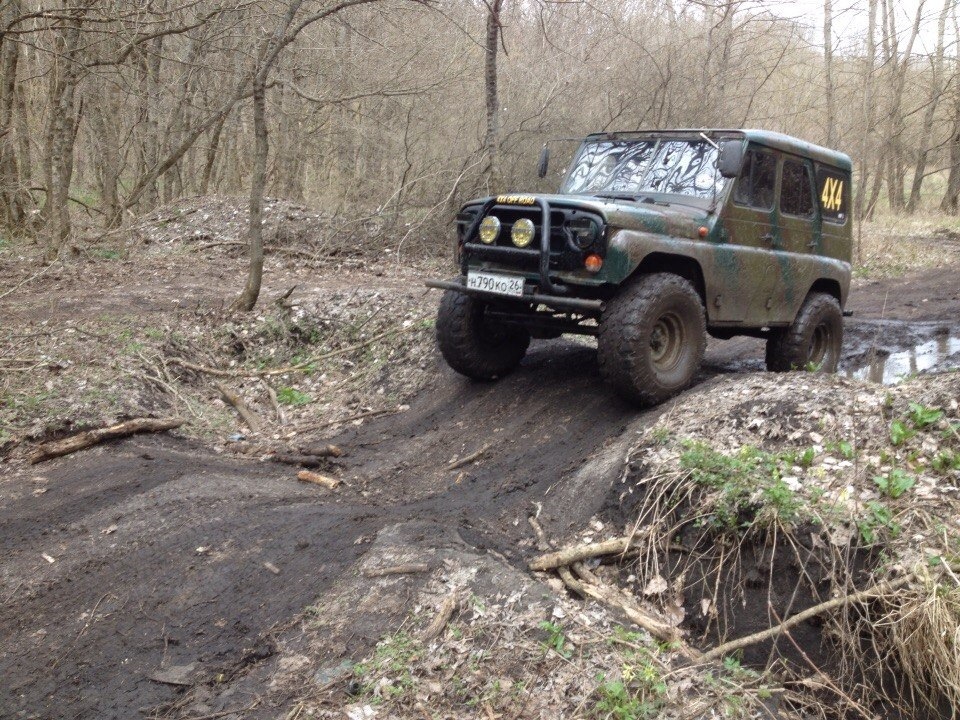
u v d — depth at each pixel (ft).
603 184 23.70
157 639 14.85
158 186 67.62
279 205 50.72
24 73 63.41
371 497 19.95
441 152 52.80
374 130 55.72
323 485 20.57
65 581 16.61
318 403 27.17
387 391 26.78
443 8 52.29
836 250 25.96
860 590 13.58
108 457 21.65
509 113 52.75
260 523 17.63
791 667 13.34
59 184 45.19
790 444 16.94
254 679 13.82
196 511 18.33
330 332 31.19
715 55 62.54
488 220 20.94
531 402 23.06
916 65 96.58
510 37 56.59
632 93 57.06
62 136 44.80
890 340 34.91
